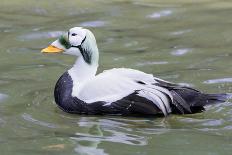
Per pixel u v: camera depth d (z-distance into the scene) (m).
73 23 18.88
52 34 17.86
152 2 21.22
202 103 12.42
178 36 17.70
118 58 15.92
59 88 13.02
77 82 13.02
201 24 18.75
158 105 12.27
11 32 18.08
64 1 21.31
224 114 12.48
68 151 10.82
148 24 18.84
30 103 13.16
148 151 10.82
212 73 14.73
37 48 16.83
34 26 18.61
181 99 12.37
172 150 10.86
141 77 12.63
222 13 19.88
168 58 15.91
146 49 16.66
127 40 17.39
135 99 12.34
